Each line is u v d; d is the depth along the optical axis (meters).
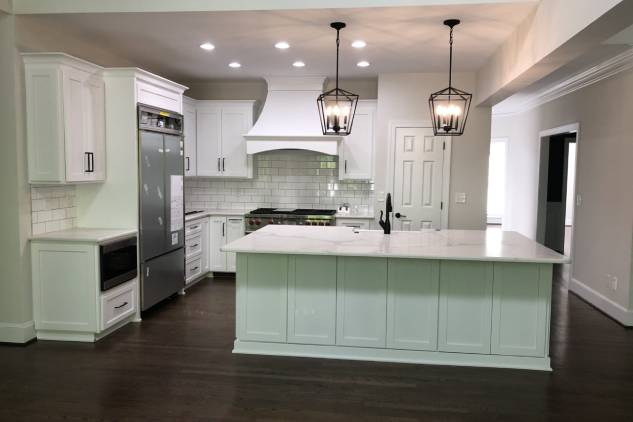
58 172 3.98
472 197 6.24
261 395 3.22
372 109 6.42
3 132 3.94
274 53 5.16
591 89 5.67
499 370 3.66
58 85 3.92
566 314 5.15
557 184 7.78
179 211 5.48
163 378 3.46
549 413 3.04
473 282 3.69
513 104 8.41
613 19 2.67
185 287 5.91
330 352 3.87
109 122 4.58
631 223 4.71
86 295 4.11
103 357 3.83
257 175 7.02
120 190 4.63
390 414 3.00
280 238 4.05
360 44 4.76
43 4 3.85
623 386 3.42
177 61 5.58
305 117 6.33
